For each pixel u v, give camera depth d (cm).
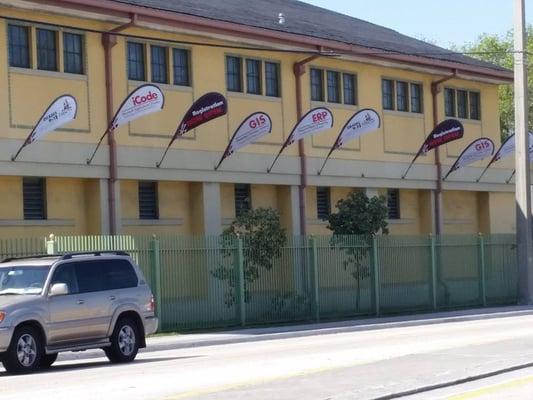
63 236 2788
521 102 3684
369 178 3859
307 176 3609
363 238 3472
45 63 2856
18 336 1770
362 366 1617
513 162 4566
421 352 1870
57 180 2919
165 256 2822
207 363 1852
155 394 1338
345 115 3766
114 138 2994
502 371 1577
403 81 4059
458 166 4056
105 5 2873
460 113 4341
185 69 3238
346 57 3700
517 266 4009
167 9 3075
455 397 1306
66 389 1445
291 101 3566
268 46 3406
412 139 4069
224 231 3206
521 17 3638
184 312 2869
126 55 3055
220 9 3419
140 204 3145
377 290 3497
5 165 2719
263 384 1399
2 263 1905
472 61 4344
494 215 4494
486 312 3569
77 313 1864
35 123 2800
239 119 3381
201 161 3250
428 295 3712
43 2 2748
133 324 1986
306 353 2006
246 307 3061
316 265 3288
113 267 1969
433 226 4178
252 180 3419
